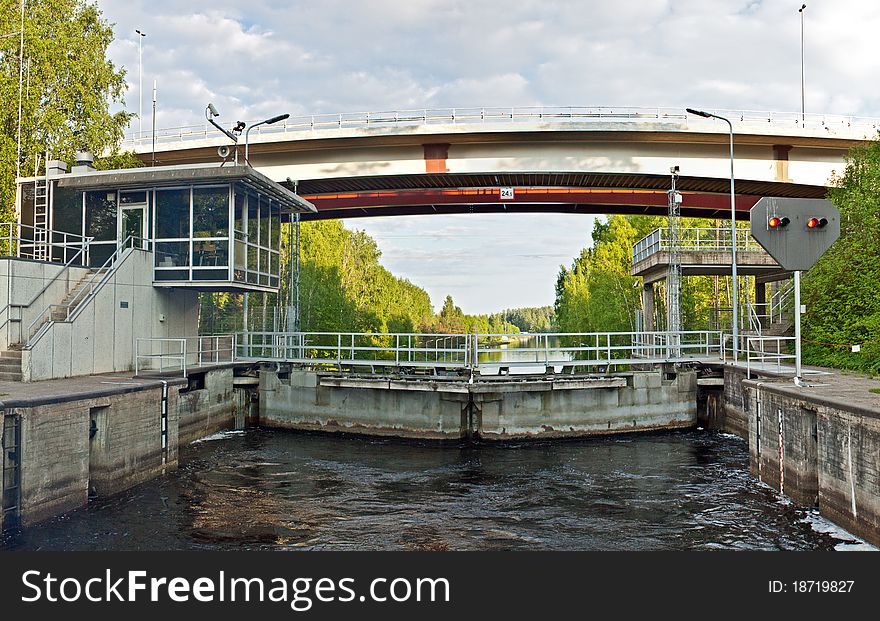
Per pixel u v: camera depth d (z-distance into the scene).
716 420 26.62
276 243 27.58
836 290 24.31
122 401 15.90
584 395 24.66
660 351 32.25
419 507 15.62
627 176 39.81
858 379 18.27
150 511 14.77
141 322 22.59
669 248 31.81
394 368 31.42
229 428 25.83
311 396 25.77
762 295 38.44
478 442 23.81
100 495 15.30
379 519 14.63
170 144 39.72
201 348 24.73
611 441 24.14
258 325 33.91
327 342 50.28
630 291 58.75
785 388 16.12
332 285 55.53
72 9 32.81
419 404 24.25
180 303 25.17
